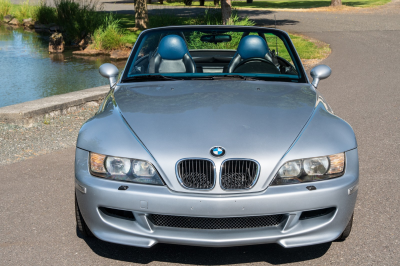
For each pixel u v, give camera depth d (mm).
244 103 3094
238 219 2629
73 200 3850
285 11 30469
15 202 3793
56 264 2807
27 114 6121
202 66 4824
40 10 25500
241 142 2645
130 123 2859
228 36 4426
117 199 2592
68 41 19688
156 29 4316
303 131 2777
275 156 2592
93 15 19719
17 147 5289
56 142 5527
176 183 2549
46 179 4336
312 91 3520
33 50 17641
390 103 7445
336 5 31641
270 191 2543
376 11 28469
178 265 2797
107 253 2947
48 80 11414
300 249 2992
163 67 3975
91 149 2738
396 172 4449
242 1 45500
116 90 3562
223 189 2529
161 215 2660
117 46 16969
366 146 5285
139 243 2668
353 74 10172
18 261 2840
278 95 3311
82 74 12383
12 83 10969
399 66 11070
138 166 2604
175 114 2930
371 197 3859
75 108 7035
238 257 2891
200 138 2672
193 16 24625
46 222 3420
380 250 2959
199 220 2621
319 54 13062
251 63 4105
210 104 3064
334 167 2670
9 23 28109
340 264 2795
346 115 6707
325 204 2611
